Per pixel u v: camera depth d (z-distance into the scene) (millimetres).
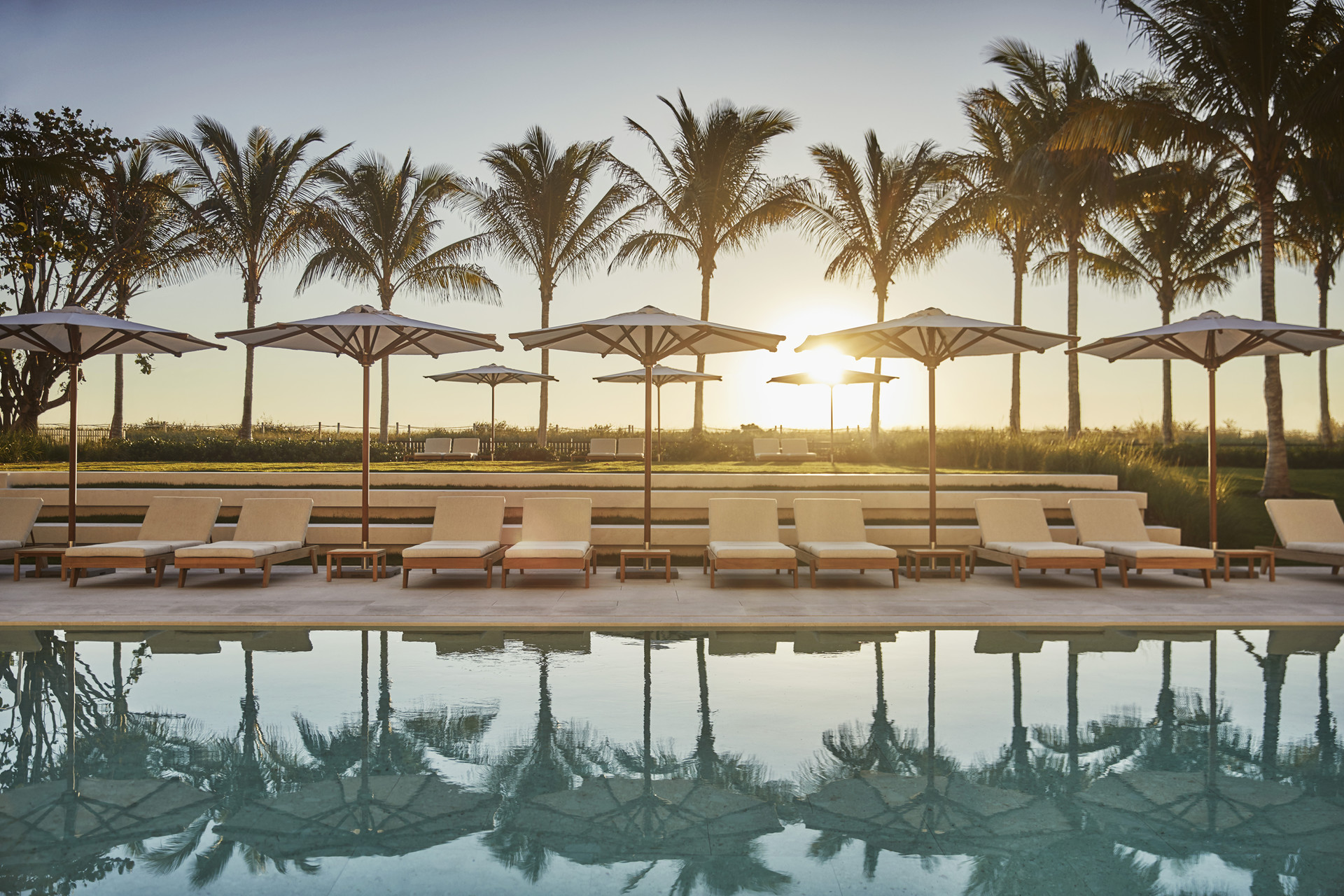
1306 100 13609
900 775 3951
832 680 5664
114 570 10391
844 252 22266
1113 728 4656
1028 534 10242
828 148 21734
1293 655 6453
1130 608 8203
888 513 11930
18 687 5414
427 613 7766
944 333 10539
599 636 7117
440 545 9406
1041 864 3053
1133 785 3826
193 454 18234
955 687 5512
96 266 23094
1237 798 3678
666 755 4199
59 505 11625
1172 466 19156
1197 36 14039
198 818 3439
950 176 21828
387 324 9500
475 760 4129
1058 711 4977
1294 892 2828
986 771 4008
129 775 3916
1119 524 10367
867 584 9750
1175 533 11000
